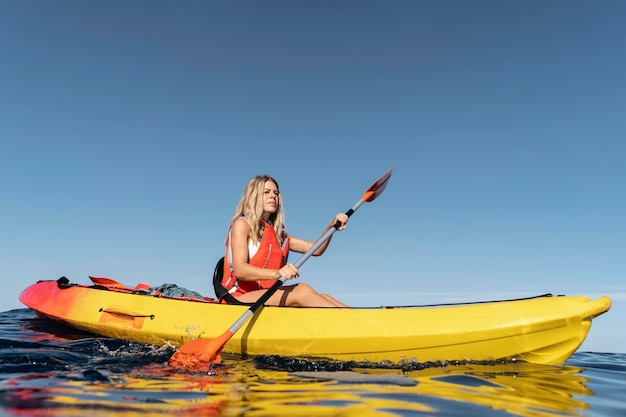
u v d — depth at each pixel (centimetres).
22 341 354
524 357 296
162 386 208
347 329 305
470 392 217
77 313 418
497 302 303
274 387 214
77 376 227
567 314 283
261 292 347
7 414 154
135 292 411
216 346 292
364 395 201
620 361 407
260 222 370
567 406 201
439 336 290
